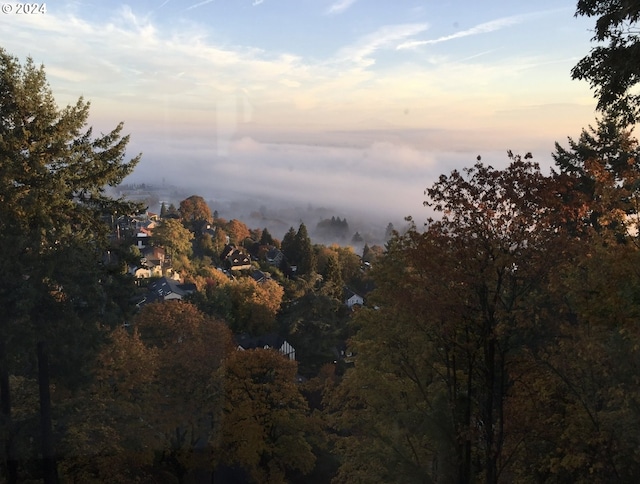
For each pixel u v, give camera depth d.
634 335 6.73
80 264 7.39
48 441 7.01
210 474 8.02
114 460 7.26
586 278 7.28
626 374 7.31
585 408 7.60
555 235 7.14
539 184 7.10
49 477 6.94
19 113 7.51
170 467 7.82
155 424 7.61
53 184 7.49
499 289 7.35
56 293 7.29
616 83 7.71
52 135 7.68
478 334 7.77
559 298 7.55
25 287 6.86
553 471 7.55
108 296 7.73
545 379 7.89
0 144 7.06
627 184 7.34
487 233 7.16
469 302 7.52
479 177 7.23
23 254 7.07
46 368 7.20
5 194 7.12
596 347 7.10
